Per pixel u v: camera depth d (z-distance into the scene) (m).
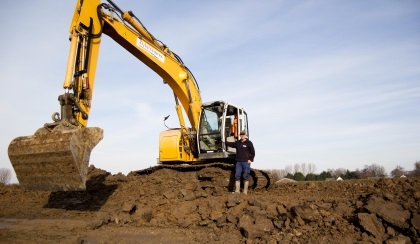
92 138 7.47
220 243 6.14
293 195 9.32
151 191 10.69
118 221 8.07
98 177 13.70
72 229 7.67
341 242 5.53
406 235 5.51
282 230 6.25
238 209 7.48
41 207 11.32
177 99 12.07
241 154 10.13
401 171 33.03
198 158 11.85
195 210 8.20
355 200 7.25
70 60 8.27
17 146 8.07
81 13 8.70
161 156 12.02
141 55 10.71
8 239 6.99
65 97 8.00
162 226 7.77
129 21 10.32
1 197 13.31
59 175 7.46
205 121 11.70
